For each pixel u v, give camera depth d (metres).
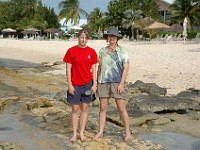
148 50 26.22
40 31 74.94
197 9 47.59
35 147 5.79
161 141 6.49
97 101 9.38
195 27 53.88
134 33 54.19
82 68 5.73
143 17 54.25
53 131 6.68
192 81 13.50
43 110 8.46
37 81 14.16
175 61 19.27
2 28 80.38
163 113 8.66
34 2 80.25
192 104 8.90
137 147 5.84
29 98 10.08
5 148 5.60
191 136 6.86
